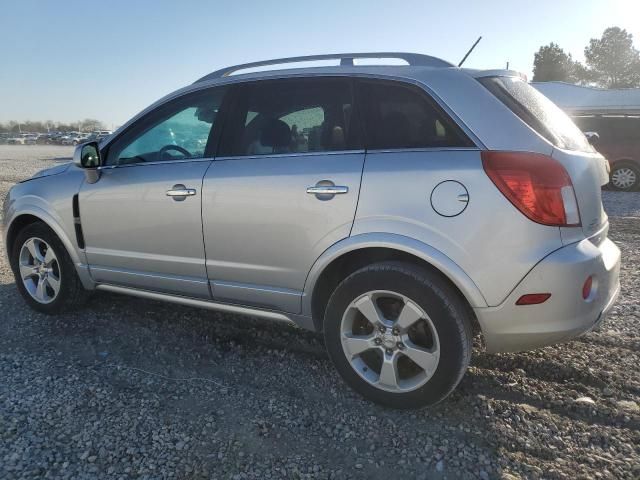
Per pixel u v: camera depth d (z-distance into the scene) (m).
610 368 3.33
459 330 2.70
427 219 2.71
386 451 2.61
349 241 2.90
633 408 2.91
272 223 3.12
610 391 3.07
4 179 15.12
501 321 2.66
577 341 3.71
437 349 2.74
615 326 3.96
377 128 2.96
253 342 3.82
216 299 3.52
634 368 3.33
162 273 3.65
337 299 3.00
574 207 2.66
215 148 3.43
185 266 3.52
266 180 3.14
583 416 2.87
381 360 2.99
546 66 74.50
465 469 2.48
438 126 2.81
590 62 74.44
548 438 2.69
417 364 2.83
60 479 2.39
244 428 2.78
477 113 2.75
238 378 3.31
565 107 26.77
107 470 2.45
